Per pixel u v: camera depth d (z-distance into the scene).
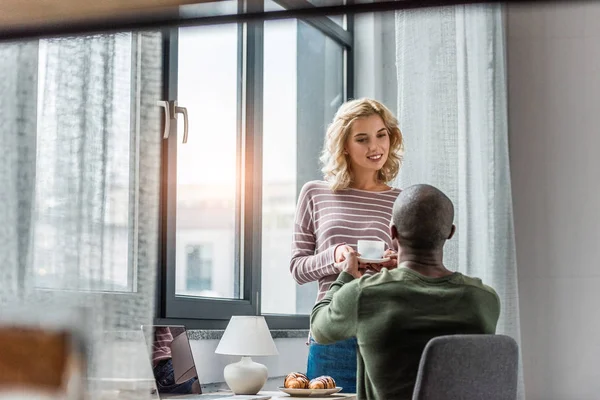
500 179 3.38
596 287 3.52
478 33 3.33
